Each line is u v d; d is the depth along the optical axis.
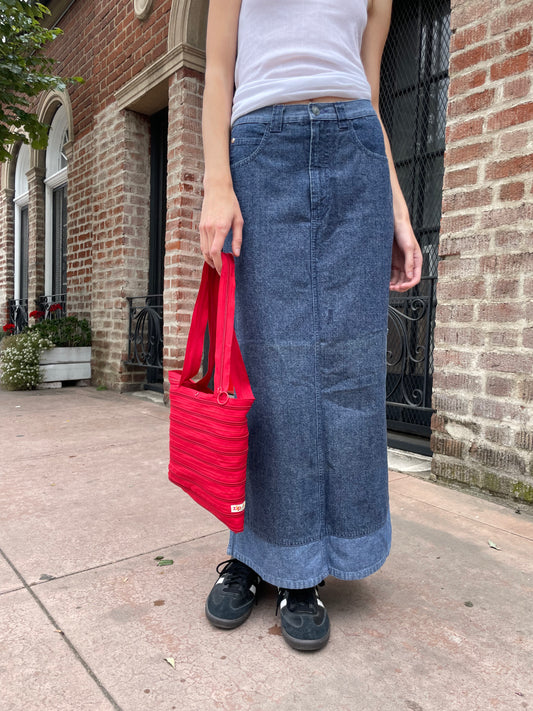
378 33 1.37
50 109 7.21
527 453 2.11
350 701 1.06
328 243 1.20
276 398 1.22
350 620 1.35
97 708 1.03
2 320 9.70
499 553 1.75
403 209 1.40
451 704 1.06
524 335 2.11
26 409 4.28
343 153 1.18
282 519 1.24
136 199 5.23
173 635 1.27
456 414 2.38
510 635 1.30
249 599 1.34
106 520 1.99
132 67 4.98
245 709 1.03
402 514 2.09
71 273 6.30
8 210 9.44
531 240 2.07
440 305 2.42
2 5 4.36
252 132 1.18
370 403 1.26
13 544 1.77
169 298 4.50
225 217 1.15
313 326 1.21
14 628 1.29
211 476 1.17
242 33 1.23
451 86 2.35
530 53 2.07
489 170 2.21
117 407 4.45
